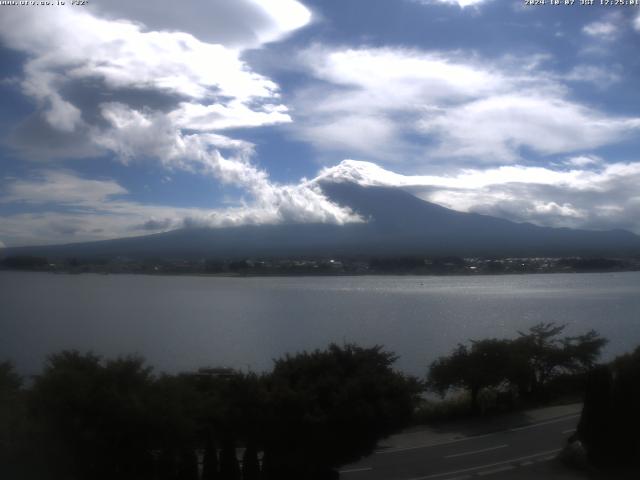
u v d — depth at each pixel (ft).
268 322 247.70
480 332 215.10
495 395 102.27
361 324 241.35
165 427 48.65
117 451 48.01
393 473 67.41
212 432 55.36
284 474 57.82
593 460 68.85
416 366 137.18
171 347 167.02
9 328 203.00
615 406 68.74
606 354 151.02
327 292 452.35
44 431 45.55
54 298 321.11
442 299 388.78
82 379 48.70
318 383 60.08
